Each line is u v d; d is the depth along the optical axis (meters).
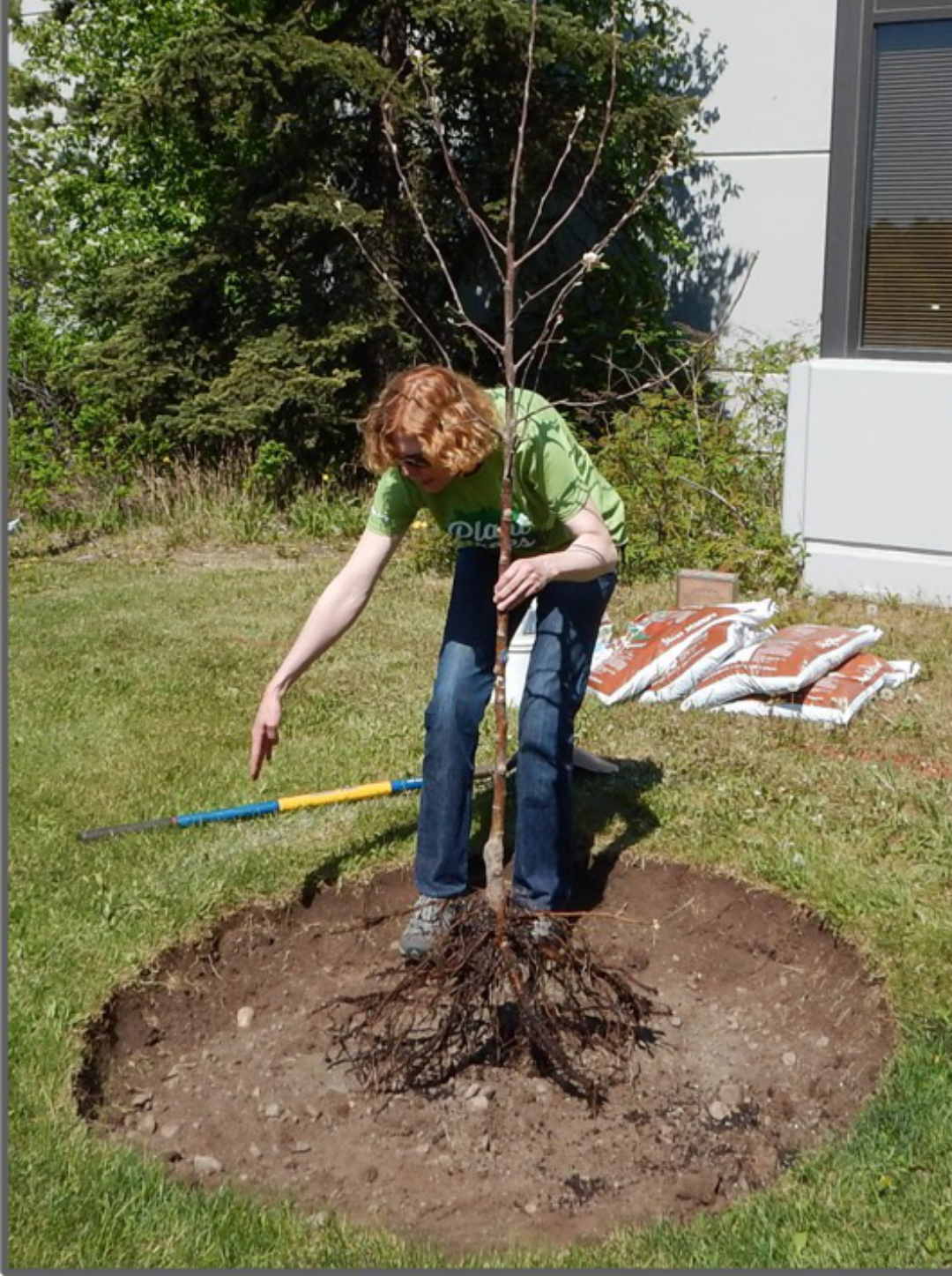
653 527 8.46
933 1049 3.62
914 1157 3.27
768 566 7.98
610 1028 3.86
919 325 7.81
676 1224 3.18
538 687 4.18
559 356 10.80
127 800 5.25
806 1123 3.63
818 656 6.01
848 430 7.72
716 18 10.38
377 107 10.18
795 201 10.34
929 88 7.57
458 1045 3.90
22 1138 3.36
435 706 4.19
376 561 4.11
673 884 4.67
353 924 4.55
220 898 4.46
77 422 11.10
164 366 10.77
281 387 10.30
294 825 4.99
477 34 9.52
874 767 5.39
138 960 4.13
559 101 10.08
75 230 12.45
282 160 10.41
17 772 5.51
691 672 6.12
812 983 4.21
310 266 10.81
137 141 11.70
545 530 4.07
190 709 6.25
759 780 5.30
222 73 9.65
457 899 4.30
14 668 6.88
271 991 4.32
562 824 4.30
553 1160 3.51
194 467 10.75
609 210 10.67
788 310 10.51
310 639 4.06
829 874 4.50
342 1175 3.48
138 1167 3.31
